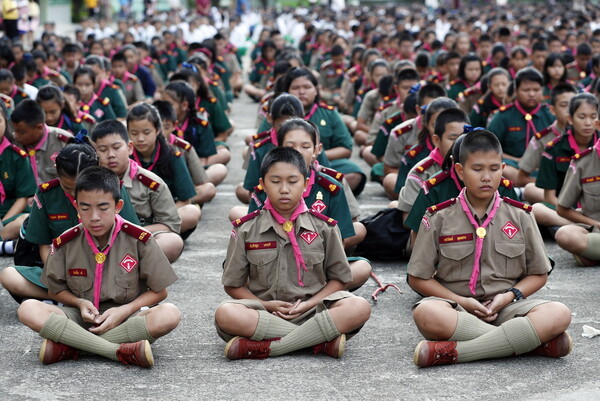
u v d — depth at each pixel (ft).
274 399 13.46
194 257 22.34
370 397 13.46
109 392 13.76
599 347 15.53
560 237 20.56
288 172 14.99
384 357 15.23
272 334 15.11
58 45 68.33
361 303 14.97
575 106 22.16
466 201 15.58
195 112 29.78
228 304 14.99
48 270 15.49
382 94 36.09
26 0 70.74
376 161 32.50
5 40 49.73
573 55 55.36
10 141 23.02
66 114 27.50
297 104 21.44
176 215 20.59
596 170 20.85
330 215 17.81
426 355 14.47
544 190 23.32
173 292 19.38
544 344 14.85
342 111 48.55
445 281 15.75
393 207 21.84
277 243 15.40
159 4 148.25
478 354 14.67
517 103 28.91
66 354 15.02
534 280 15.60
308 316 15.47
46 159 24.02
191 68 34.68
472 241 15.47
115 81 44.14
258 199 17.94
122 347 14.75
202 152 30.09
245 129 46.91
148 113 21.94
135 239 15.40
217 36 63.16
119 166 19.52
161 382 14.16
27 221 18.61
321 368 14.70
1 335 16.58
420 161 21.72
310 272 15.47
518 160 28.07
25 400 13.50
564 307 14.69
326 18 107.55
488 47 53.42
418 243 15.71
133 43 58.90
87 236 15.34
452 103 22.22
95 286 15.38
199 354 15.51
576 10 118.93
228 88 56.59
